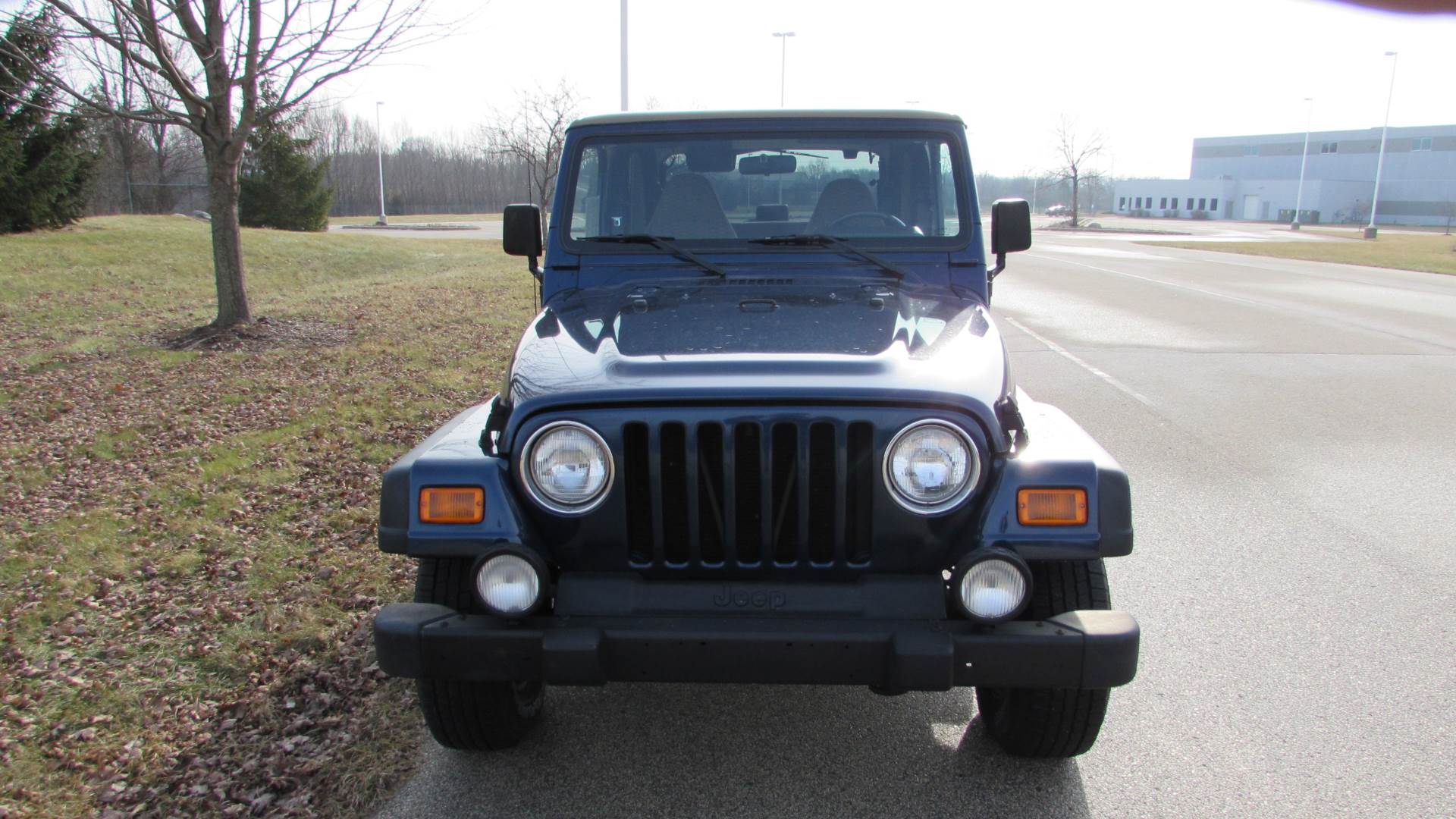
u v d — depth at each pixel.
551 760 3.26
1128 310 15.19
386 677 3.77
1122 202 100.19
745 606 2.69
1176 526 5.39
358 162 67.00
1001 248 3.82
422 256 23.22
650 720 3.53
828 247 3.76
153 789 3.12
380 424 7.38
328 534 5.23
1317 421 7.78
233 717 3.54
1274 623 4.19
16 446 6.91
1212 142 103.38
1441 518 5.51
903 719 3.50
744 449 2.71
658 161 3.84
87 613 4.37
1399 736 3.32
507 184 69.12
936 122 3.81
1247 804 2.97
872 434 2.68
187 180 47.69
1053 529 2.65
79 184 21.45
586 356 2.97
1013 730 3.11
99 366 9.65
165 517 5.47
